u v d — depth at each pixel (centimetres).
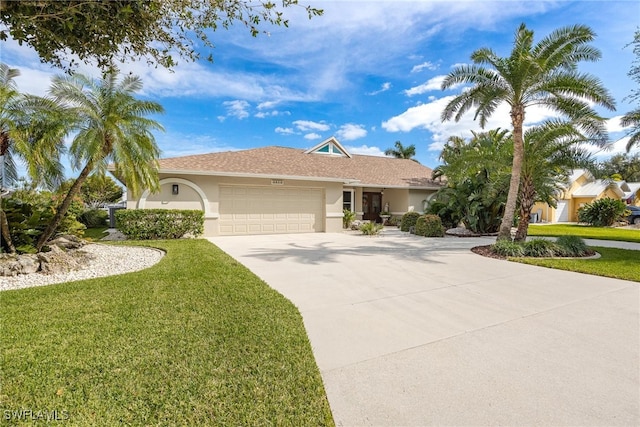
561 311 471
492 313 462
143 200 1273
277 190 1538
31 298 487
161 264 733
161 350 326
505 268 765
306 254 943
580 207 2611
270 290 548
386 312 463
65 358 306
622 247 1157
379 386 280
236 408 244
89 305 457
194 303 470
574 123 1003
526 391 274
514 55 971
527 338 379
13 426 219
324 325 414
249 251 995
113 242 1105
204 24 352
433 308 481
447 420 239
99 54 334
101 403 244
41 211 855
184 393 258
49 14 271
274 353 328
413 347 354
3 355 310
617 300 523
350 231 1716
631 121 1222
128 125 844
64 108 786
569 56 955
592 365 318
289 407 247
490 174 1467
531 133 1102
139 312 431
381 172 2134
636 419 241
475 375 299
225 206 1430
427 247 1105
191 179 1347
